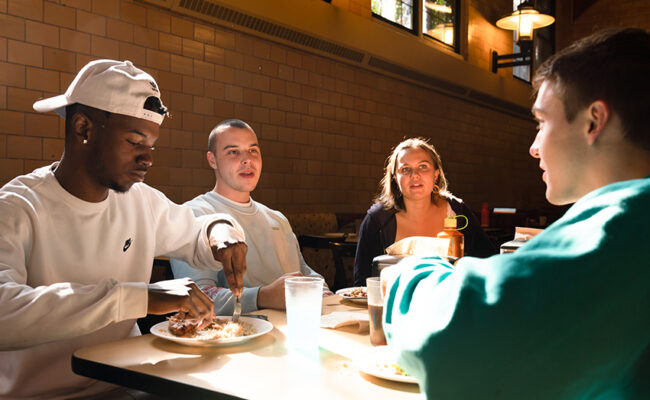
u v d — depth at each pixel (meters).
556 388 0.52
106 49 3.79
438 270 0.65
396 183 2.40
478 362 0.52
